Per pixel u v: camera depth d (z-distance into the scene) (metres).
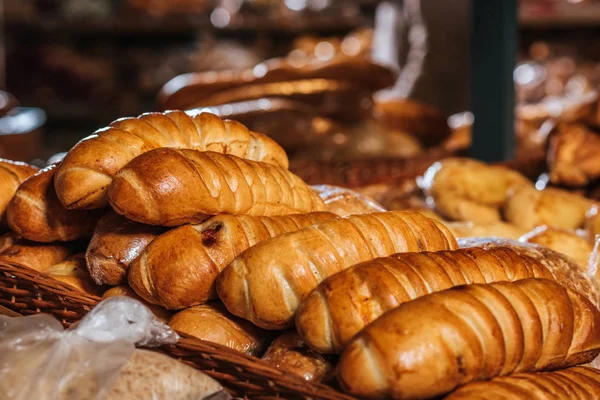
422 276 1.00
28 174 1.29
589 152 1.80
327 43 3.88
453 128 2.80
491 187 1.65
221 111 2.15
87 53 4.73
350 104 2.31
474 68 2.14
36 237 1.21
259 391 1.00
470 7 2.14
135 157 1.10
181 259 1.08
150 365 0.99
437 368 0.94
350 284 0.99
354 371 0.95
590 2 3.50
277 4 4.45
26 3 4.48
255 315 1.04
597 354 1.08
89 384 0.96
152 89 4.32
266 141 1.24
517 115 2.84
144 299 1.12
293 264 1.02
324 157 2.20
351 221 1.06
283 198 1.17
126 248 1.12
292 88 2.25
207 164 1.10
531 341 0.99
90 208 1.13
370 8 4.59
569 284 1.19
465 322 0.96
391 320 0.95
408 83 3.24
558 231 1.41
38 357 0.98
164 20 4.45
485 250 1.08
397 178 1.86
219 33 4.64
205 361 1.02
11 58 4.26
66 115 4.37
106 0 4.55
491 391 0.95
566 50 3.99
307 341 1.00
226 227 1.09
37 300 1.11
